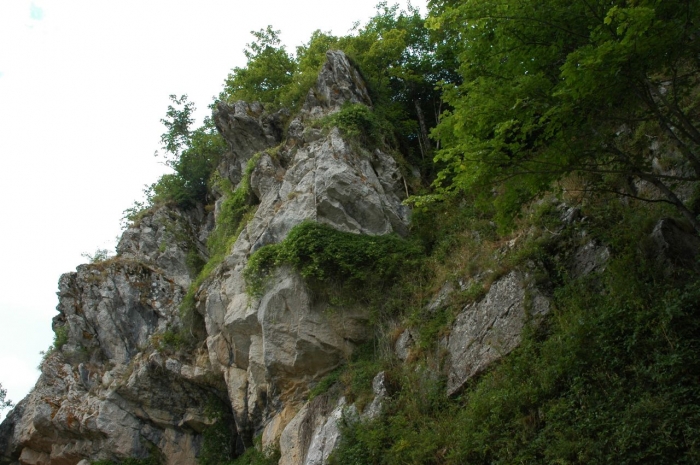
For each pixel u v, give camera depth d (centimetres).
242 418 1931
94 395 2538
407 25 2700
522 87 1028
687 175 1226
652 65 955
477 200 1138
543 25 1039
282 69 2875
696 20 955
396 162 2131
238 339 1944
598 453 931
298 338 1728
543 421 1070
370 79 2448
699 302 998
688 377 936
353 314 1736
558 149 1027
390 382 1472
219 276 2117
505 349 1273
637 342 1023
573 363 1080
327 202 1878
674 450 870
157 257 2955
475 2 1040
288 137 2245
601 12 1009
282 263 1820
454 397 1323
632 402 966
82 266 2944
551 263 1323
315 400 1619
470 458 1120
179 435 2344
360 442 1357
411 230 1927
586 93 942
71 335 2778
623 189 1331
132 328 2719
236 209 2303
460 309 1461
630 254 1152
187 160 3291
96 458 2388
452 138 1163
